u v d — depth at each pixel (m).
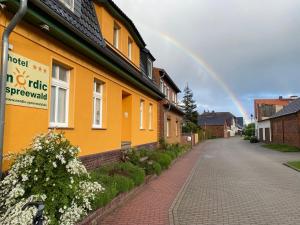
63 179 5.21
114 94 12.02
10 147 5.96
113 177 8.66
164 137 24.06
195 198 9.75
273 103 64.38
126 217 7.39
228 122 116.44
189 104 73.44
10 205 4.91
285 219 7.39
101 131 10.59
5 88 5.59
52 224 4.89
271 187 11.78
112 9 11.77
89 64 9.57
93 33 9.77
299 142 33.09
